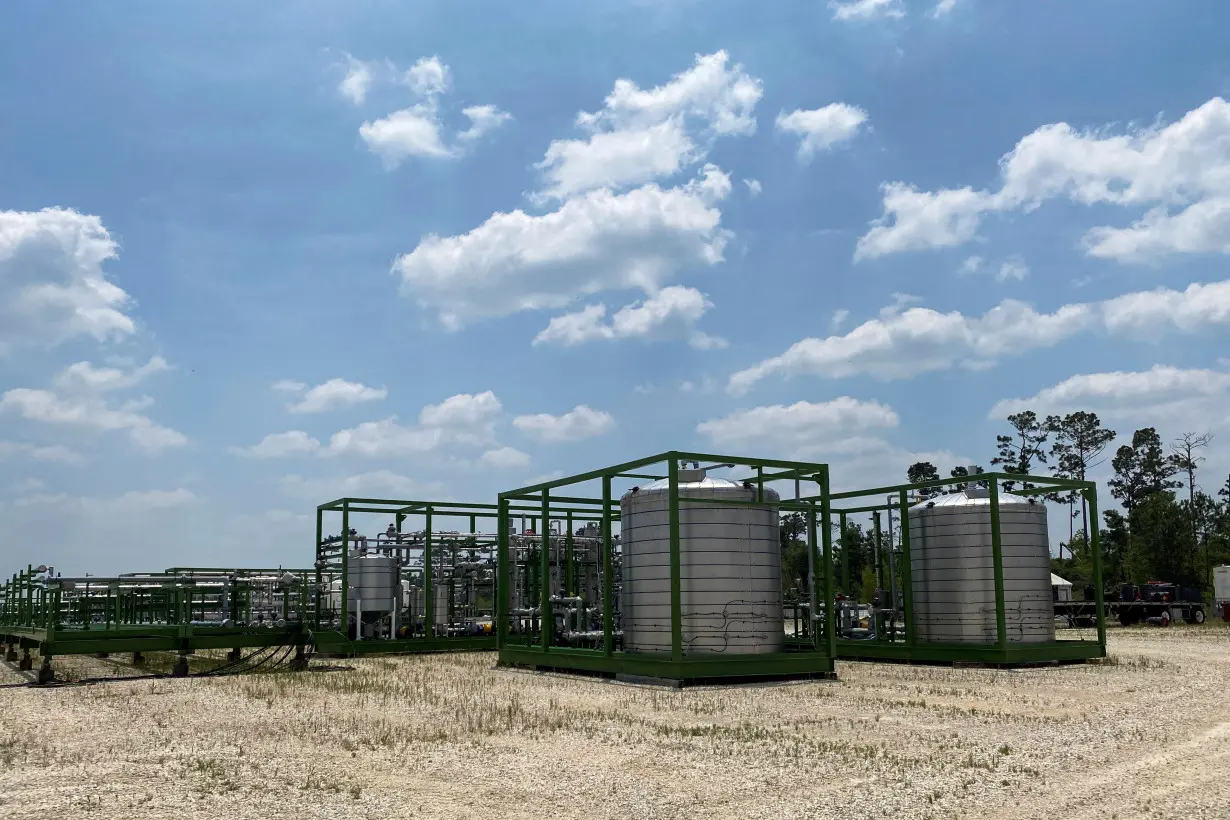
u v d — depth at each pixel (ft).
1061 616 157.48
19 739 47.26
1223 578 183.21
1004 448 348.38
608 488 75.66
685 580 71.26
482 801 33.94
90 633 78.28
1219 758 40.27
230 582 85.76
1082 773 37.50
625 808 32.81
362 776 37.99
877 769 38.42
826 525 74.49
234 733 48.42
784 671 71.10
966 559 88.07
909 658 89.04
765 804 33.14
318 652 99.86
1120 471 349.61
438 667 86.43
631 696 62.59
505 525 90.84
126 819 31.42
